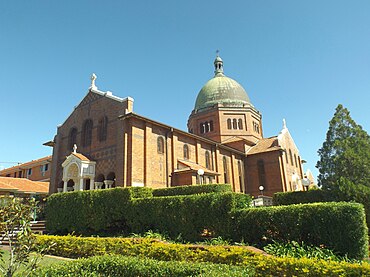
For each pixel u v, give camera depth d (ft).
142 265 23.36
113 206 55.31
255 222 37.91
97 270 23.86
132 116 80.79
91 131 95.66
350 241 31.04
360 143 59.52
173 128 93.66
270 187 128.47
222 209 41.88
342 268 20.48
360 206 32.45
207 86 164.04
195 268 21.43
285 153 137.39
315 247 31.68
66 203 61.77
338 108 65.62
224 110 149.48
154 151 86.48
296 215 34.88
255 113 157.48
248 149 141.38
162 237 45.70
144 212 50.90
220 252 28.14
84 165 86.12
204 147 111.86
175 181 89.56
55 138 109.09
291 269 21.84
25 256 18.65
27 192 109.19
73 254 40.78
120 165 78.54
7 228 18.88
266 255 26.58
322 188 62.39
